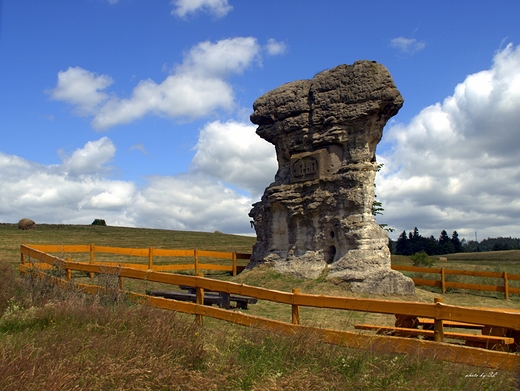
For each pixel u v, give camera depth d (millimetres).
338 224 19328
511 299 20031
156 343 7430
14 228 46938
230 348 7727
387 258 18719
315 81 20797
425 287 21812
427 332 8734
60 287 11211
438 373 6531
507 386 6176
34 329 8227
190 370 6941
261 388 6242
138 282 17578
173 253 21672
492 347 8234
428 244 68812
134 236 49344
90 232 49344
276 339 7703
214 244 47438
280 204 21297
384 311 7598
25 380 5734
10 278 11984
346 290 17906
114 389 5980
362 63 19547
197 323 8930
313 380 6414
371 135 19656
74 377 5977
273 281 19766
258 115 22391
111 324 8242
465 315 6980
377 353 7121
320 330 7949
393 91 19109
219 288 9375
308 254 20156
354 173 19062
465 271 20922
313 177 20359
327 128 20281
